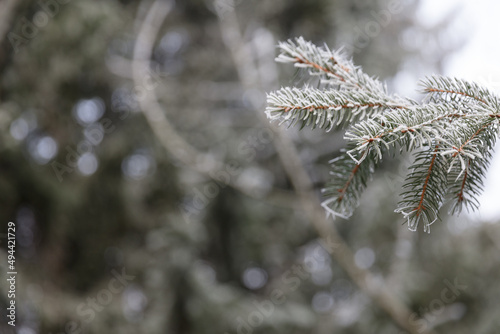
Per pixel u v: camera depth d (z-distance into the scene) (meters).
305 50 1.00
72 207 4.30
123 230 4.69
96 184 4.47
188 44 5.33
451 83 0.89
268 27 4.82
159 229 4.69
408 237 4.41
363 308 4.32
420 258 4.58
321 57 1.00
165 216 4.71
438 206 0.84
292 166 3.71
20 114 3.99
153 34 4.06
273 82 3.97
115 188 4.54
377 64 4.83
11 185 4.07
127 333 4.20
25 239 4.32
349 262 3.64
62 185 4.25
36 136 4.23
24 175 4.07
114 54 4.56
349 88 0.94
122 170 4.58
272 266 5.34
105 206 4.56
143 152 4.62
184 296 4.58
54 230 4.34
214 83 5.07
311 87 0.91
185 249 4.66
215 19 5.14
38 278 4.17
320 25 4.84
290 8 4.88
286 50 1.00
